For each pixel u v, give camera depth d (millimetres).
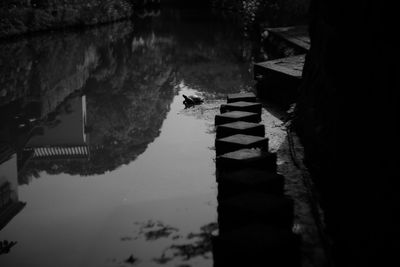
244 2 20984
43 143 7086
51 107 9500
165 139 6539
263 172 4070
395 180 2303
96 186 5125
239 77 10820
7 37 20750
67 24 25562
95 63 14906
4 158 6438
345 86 3512
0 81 12094
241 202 3480
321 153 4180
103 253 3625
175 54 15562
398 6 2527
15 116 8812
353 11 3410
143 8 44156
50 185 5297
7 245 3832
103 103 9719
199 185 4816
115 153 6344
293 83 7270
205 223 3977
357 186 2832
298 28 14867
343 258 2949
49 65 14578
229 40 17828
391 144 2410
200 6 42188
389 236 2252
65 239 3906
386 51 2662
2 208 4500
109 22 29547
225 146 5094
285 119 6652
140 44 18906
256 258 2893
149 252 3590
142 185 4969
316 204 3816
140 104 9336
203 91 9688
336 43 3959
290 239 2984
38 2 24891
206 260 3420
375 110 2721
